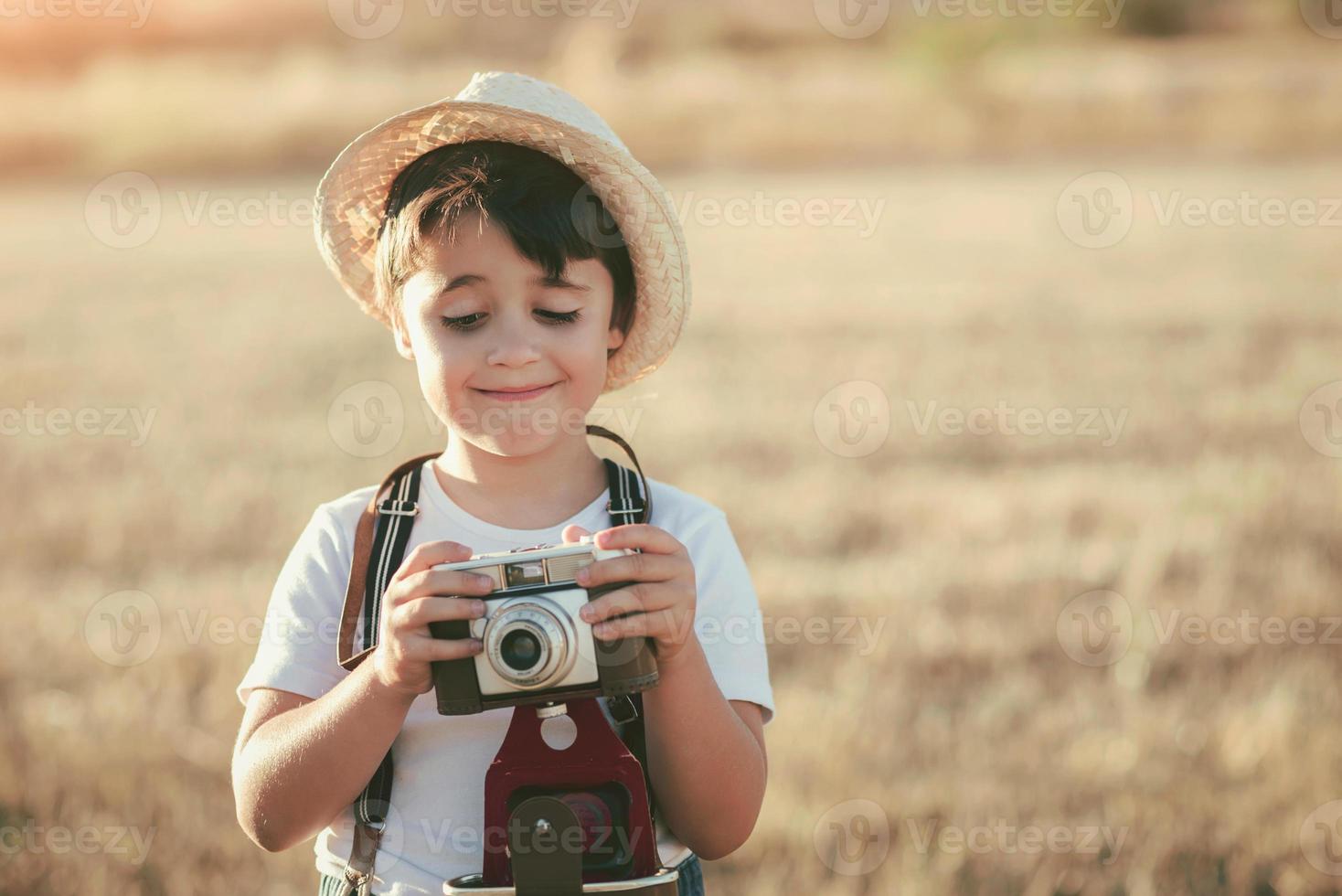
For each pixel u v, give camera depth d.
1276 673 6.30
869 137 48.16
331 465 10.70
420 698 2.68
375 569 2.75
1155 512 8.89
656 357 3.06
